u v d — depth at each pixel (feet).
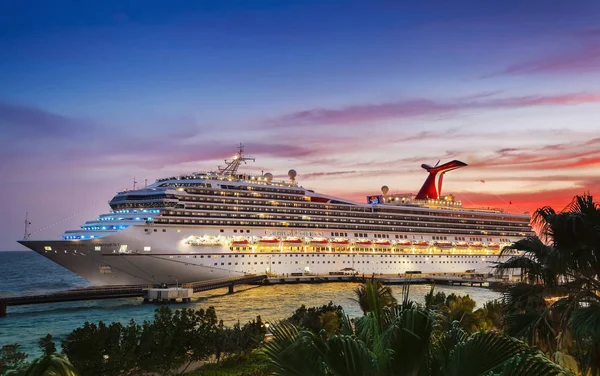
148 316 252.62
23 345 190.29
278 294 328.90
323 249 400.88
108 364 119.03
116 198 346.74
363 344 37.52
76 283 586.86
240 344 141.90
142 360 126.72
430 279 415.85
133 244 313.12
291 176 419.33
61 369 43.80
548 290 59.26
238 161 396.57
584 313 51.39
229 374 125.18
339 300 302.45
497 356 37.32
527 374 34.22
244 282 342.85
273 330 42.91
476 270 471.21
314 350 38.58
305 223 392.88
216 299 308.19
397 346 39.06
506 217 496.23
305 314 151.94
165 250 322.55
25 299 261.24
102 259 307.99
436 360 41.88
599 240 52.39
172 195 334.65
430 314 40.22
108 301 301.84
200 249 336.29
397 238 438.40
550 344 58.75
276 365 39.52
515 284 63.87
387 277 417.49
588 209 54.95
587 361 54.95
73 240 305.53
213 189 352.08
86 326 122.72
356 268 413.80
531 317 59.41
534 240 60.29
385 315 46.14
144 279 321.11
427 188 516.32
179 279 329.52
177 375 130.21
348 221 417.08
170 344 129.18
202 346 136.77
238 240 353.72
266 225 372.17
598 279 56.39
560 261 54.34
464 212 476.54
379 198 491.31
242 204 363.56
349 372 36.52
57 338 202.80
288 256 383.04
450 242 460.14
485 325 120.78
